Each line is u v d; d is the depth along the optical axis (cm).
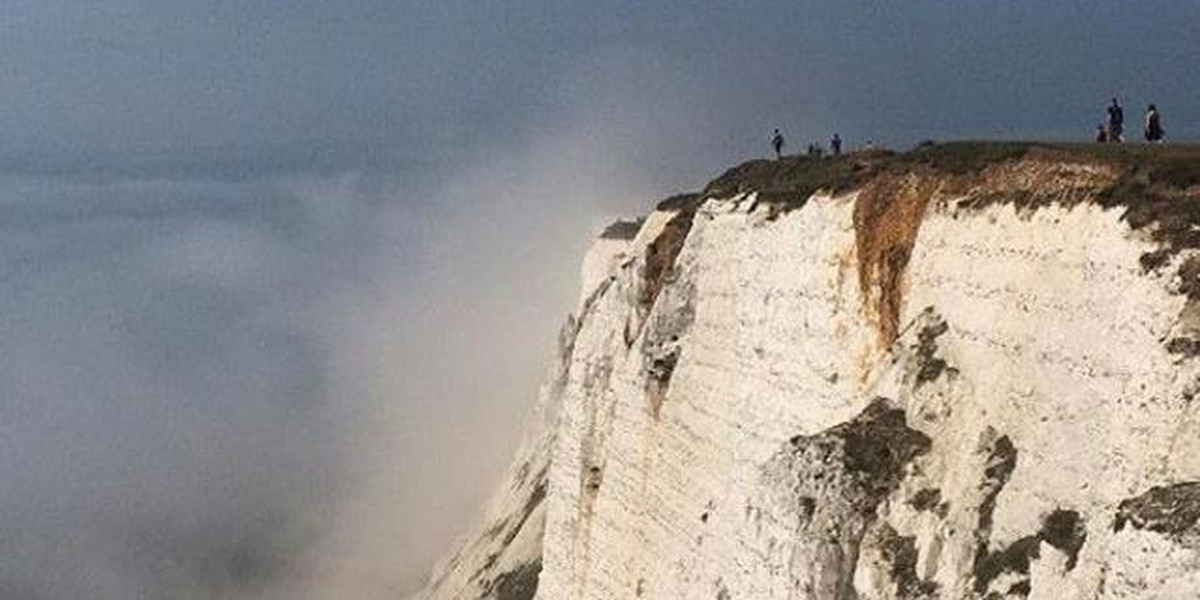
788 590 3050
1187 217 2498
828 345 3541
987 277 3000
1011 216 2973
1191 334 2355
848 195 3578
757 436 3772
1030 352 2786
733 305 4103
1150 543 2100
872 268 3406
